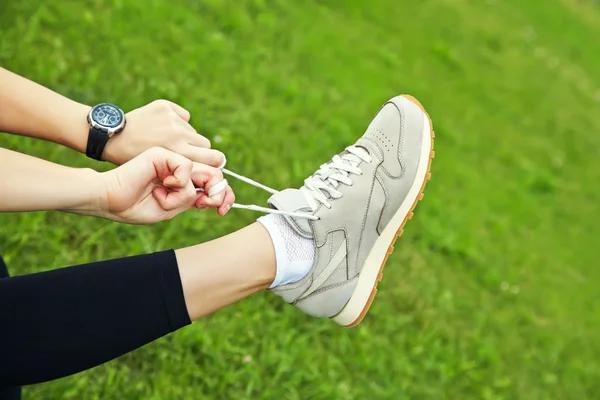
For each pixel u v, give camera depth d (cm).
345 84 230
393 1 304
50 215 153
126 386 139
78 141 113
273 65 220
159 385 140
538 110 305
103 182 104
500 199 233
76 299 99
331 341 159
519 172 254
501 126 278
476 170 241
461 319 179
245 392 146
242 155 181
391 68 260
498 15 373
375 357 160
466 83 283
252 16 234
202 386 144
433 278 183
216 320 152
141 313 101
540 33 386
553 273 213
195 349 147
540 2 427
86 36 185
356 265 120
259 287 111
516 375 176
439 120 251
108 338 100
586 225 249
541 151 278
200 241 161
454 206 215
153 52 192
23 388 133
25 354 98
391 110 129
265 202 175
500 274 198
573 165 284
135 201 107
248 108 196
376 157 124
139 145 114
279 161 187
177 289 103
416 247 188
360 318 124
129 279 101
